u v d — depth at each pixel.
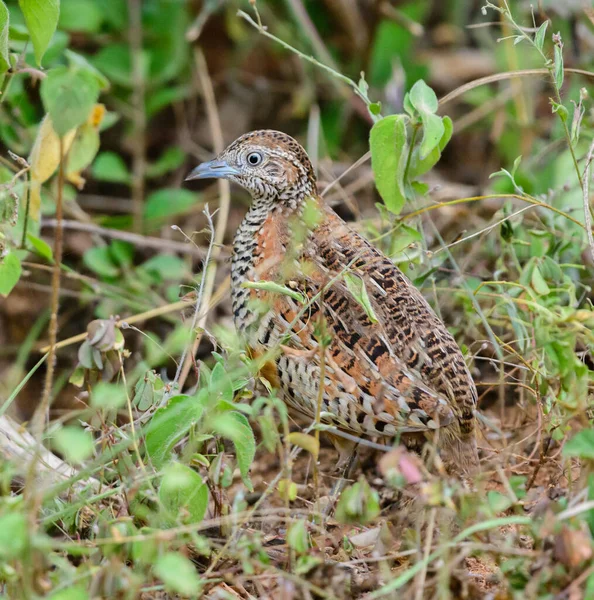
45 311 12.09
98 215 14.15
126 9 14.10
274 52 15.19
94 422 8.44
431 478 6.55
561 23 13.35
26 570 5.87
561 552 6.30
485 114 14.30
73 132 9.23
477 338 9.86
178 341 7.71
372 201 13.35
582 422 7.23
